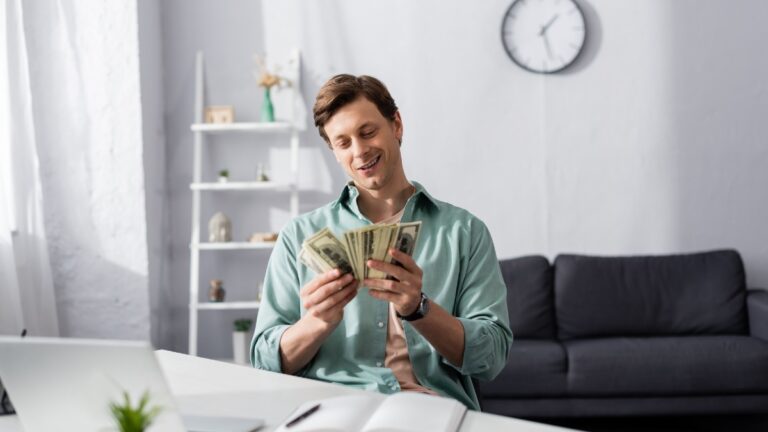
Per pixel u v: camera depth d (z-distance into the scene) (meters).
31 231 2.90
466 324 1.24
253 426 0.89
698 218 3.55
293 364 1.27
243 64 3.71
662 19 3.57
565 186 3.61
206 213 3.70
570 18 3.57
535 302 3.25
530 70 3.60
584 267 3.30
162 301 3.54
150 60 3.45
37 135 3.19
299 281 1.40
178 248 3.69
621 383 2.83
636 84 3.58
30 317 2.86
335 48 3.68
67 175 3.23
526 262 3.33
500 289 1.39
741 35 3.54
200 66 3.67
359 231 1.08
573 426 3.05
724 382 2.81
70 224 3.24
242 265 3.70
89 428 0.78
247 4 3.71
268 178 3.56
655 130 3.57
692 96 3.55
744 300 3.22
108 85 3.23
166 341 3.59
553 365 2.86
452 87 3.65
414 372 1.31
